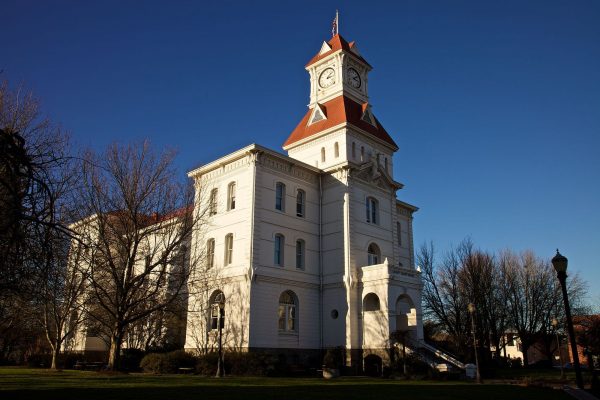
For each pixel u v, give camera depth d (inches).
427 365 1565.0
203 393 830.5
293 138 2187.5
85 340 2143.2
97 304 1636.3
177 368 1507.1
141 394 794.2
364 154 2076.8
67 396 744.3
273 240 1748.3
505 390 1074.1
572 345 810.8
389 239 2049.7
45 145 1058.1
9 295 829.2
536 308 2822.3
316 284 1859.0
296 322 1759.4
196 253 1765.5
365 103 2192.4
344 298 1785.2
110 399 720.3
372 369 1664.6
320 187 1978.3
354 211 1899.6
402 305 2034.9
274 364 1508.4
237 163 1818.4
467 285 2460.6
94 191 1460.4
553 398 908.0
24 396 732.7
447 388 1090.1
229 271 1718.8
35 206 631.2
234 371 1437.0
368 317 1740.9
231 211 1786.4
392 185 2137.1
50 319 1916.8
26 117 1082.7
